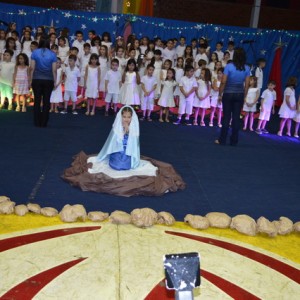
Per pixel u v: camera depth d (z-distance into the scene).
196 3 15.00
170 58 11.98
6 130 7.74
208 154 7.35
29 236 3.84
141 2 14.29
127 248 3.75
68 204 4.62
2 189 4.93
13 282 3.15
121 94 9.89
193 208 4.84
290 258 3.81
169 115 10.91
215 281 3.35
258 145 8.45
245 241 4.07
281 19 15.55
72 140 7.47
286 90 9.40
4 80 9.52
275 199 5.38
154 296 3.10
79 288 3.13
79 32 11.66
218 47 12.66
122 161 5.40
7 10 12.83
